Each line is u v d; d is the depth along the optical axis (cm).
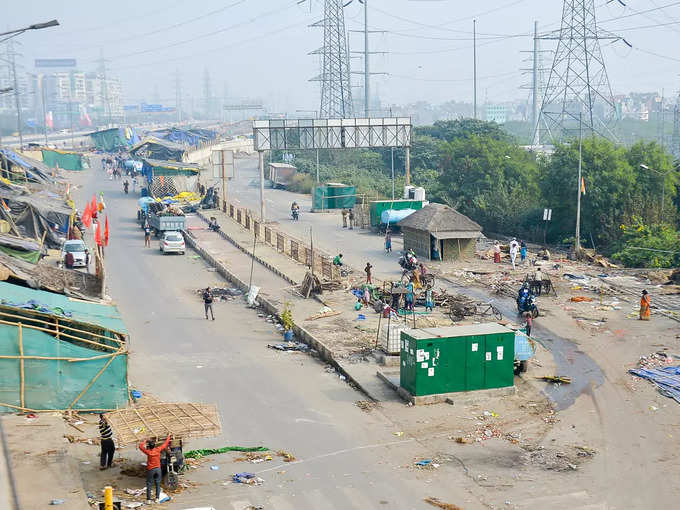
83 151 15400
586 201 6450
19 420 2358
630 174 6438
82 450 2219
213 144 15962
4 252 3941
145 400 2681
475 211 7712
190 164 8869
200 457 2228
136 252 5962
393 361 3139
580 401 2738
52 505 1772
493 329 2855
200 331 3788
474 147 8225
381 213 6688
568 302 4206
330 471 2128
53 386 2469
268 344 3556
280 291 4544
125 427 2083
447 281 4741
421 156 11381
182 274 5212
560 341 3475
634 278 4847
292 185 10338
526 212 7150
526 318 3578
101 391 2534
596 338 3509
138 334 3716
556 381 2947
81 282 3478
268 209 8381
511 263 5291
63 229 5719
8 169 7475
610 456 2241
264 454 2253
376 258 5516
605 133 17625
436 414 2622
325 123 6975
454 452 2278
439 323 3425
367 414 2628
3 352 2400
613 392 2822
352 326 3738
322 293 4409
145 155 11562
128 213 7838
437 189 8469
